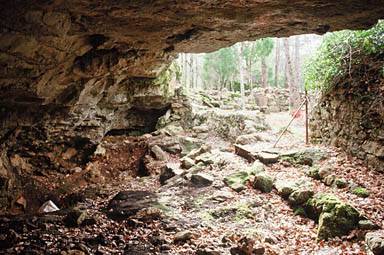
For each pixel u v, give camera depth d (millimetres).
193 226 8328
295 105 22328
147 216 8719
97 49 8930
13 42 6523
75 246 7098
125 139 16422
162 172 12867
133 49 9820
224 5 6598
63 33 6902
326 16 7352
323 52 12000
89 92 11734
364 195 8492
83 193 11789
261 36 9258
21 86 8414
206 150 14008
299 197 8836
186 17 7281
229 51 27984
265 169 11406
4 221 8570
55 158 13281
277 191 9859
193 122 17703
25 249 6969
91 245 7285
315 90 13211
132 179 13234
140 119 17484
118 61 9805
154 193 10820
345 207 7477
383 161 9242
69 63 8828
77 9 6410
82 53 8750
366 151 9852
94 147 14500
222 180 11055
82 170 13617
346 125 10898
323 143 12422
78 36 7852
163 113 17750
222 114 17062
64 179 12945
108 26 7570
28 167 12547
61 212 9531
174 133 16766
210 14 7133
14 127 10898
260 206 9273
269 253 6809
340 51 11133
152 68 12883
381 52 9898
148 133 17656
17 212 10969
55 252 6871
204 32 8578
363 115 10023
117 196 10602
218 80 29781
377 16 7293
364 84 10133
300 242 7367
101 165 14188
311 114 13469
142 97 15438
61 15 6449
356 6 6727
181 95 17781
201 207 9523
